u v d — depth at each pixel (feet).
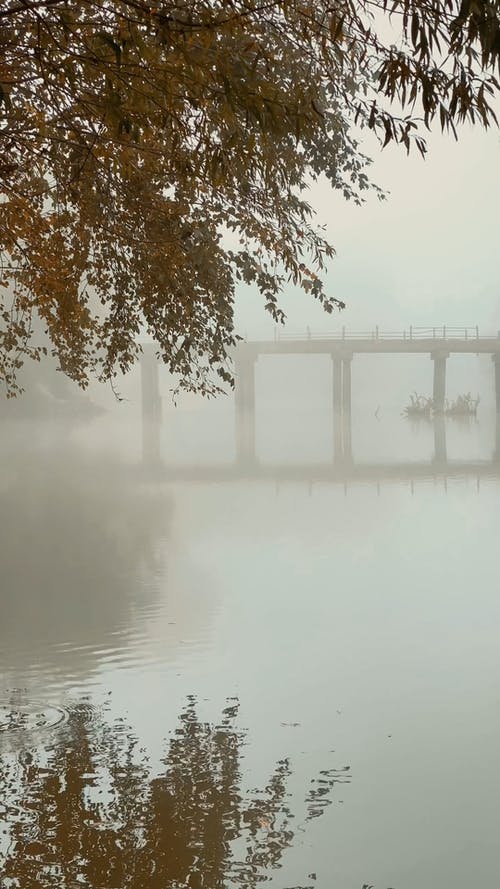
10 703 28.48
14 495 79.51
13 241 29.07
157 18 18.22
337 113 31.40
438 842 20.01
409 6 17.53
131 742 25.41
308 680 30.58
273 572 47.91
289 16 22.25
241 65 19.76
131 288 32.89
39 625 37.29
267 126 20.56
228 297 31.58
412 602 41.19
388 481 88.22
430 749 24.82
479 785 22.72
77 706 28.19
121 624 37.55
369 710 27.76
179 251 29.63
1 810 21.40
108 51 19.84
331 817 21.11
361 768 23.68
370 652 33.65
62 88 22.16
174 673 31.37
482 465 101.40
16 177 28.60
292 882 18.38
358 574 47.29
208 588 44.19
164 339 32.99
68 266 30.73
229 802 21.81
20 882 18.28
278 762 24.09
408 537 57.98
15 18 21.38
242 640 35.14
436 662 32.40
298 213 31.37
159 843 19.75
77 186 28.07
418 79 18.11
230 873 18.65
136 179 28.55
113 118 19.71
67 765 23.89
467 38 17.63
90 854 19.40
